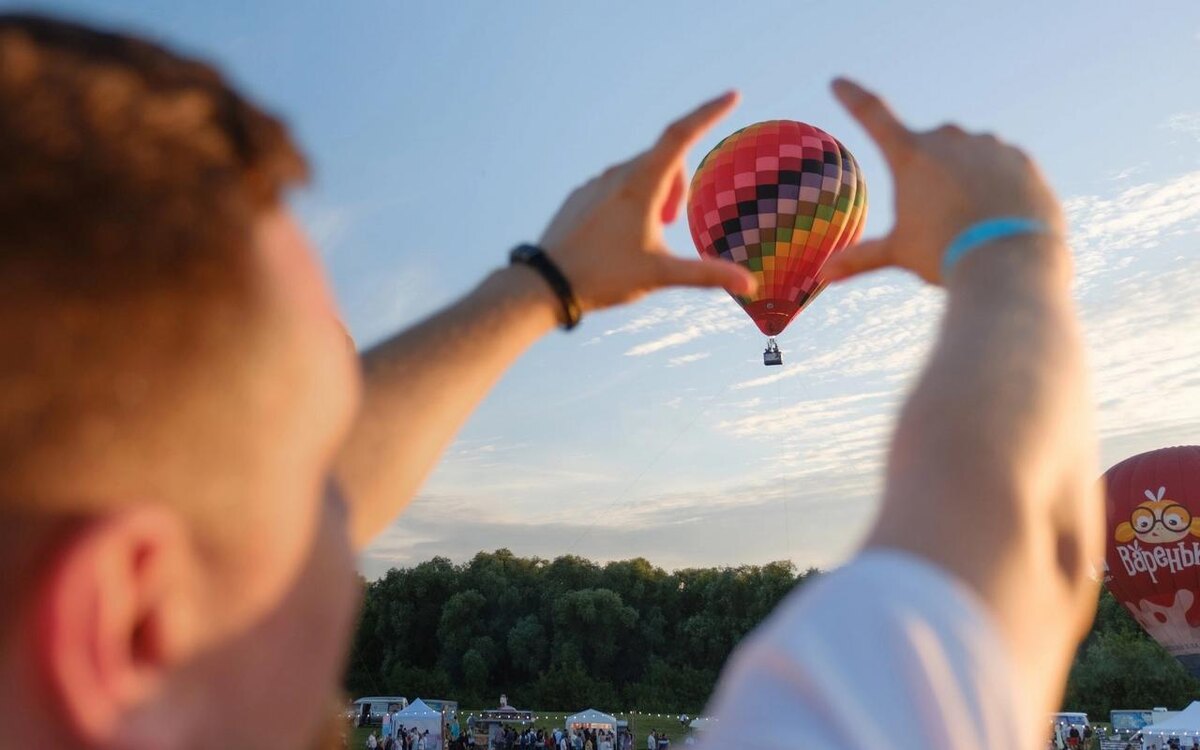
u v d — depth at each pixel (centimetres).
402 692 8856
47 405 50
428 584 9775
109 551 51
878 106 102
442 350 139
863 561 65
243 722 56
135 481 52
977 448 71
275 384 58
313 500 63
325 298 66
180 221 54
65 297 51
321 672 63
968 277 89
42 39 55
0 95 52
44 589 50
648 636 9681
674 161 145
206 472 55
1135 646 7869
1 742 50
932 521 67
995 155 98
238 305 56
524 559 10681
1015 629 65
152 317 52
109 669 51
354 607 68
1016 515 68
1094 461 79
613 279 144
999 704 59
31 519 51
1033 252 90
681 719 6806
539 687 8969
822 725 56
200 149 56
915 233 98
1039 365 77
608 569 10369
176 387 53
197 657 55
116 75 54
